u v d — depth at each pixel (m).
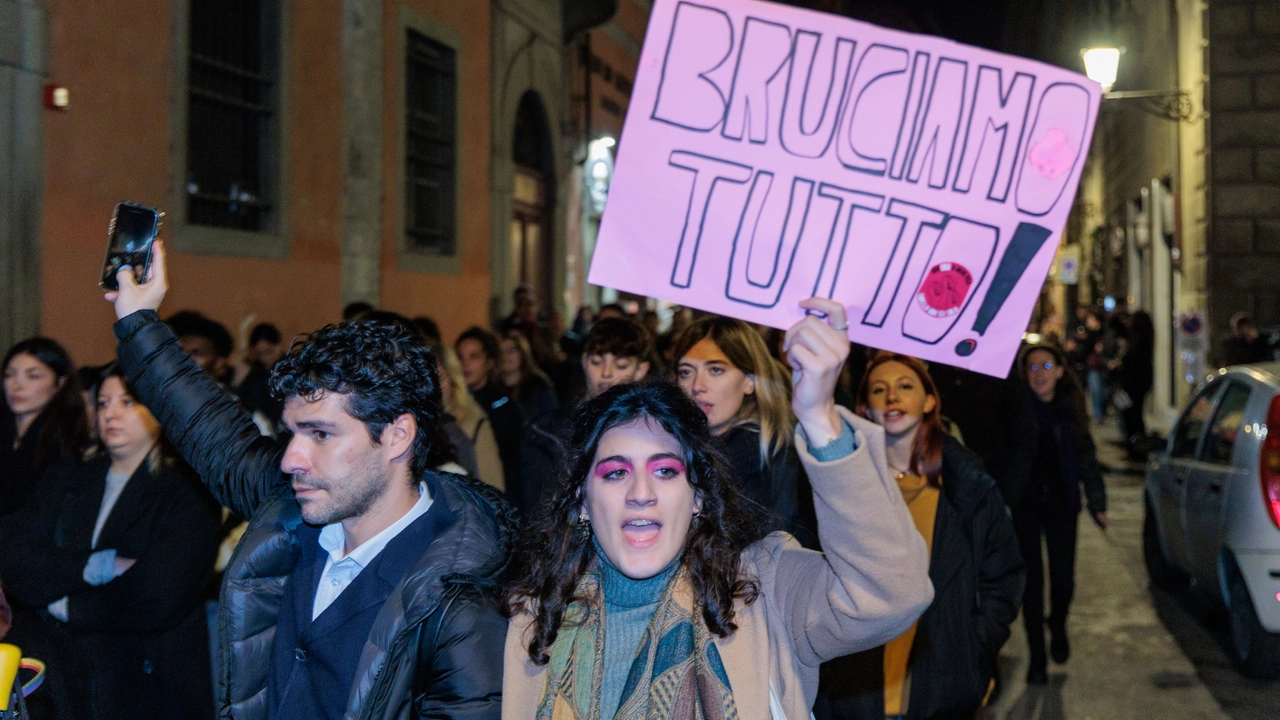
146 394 2.79
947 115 2.37
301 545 2.42
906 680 3.60
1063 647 6.48
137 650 3.59
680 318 8.59
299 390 2.19
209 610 4.28
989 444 5.83
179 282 8.84
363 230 11.87
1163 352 20.12
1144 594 8.24
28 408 4.53
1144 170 21.44
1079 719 5.66
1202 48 15.18
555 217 19.38
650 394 2.10
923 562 1.99
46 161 7.46
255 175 10.30
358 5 11.74
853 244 2.38
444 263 14.15
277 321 10.27
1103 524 6.47
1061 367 6.25
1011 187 2.36
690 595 2.06
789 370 3.82
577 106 20.48
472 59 15.05
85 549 3.67
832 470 1.94
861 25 2.38
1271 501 6.05
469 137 14.98
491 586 2.18
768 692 2.00
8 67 7.11
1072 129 2.35
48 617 3.64
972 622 3.57
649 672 1.99
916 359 3.87
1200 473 6.96
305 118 10.81
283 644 2.36
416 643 2.15
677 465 2.06
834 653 2.05
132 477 3.65
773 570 2.14
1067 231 39.59
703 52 2.41
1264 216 14.84
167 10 8.69
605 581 2.11
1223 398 7.05
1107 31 25.00
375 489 2.24
